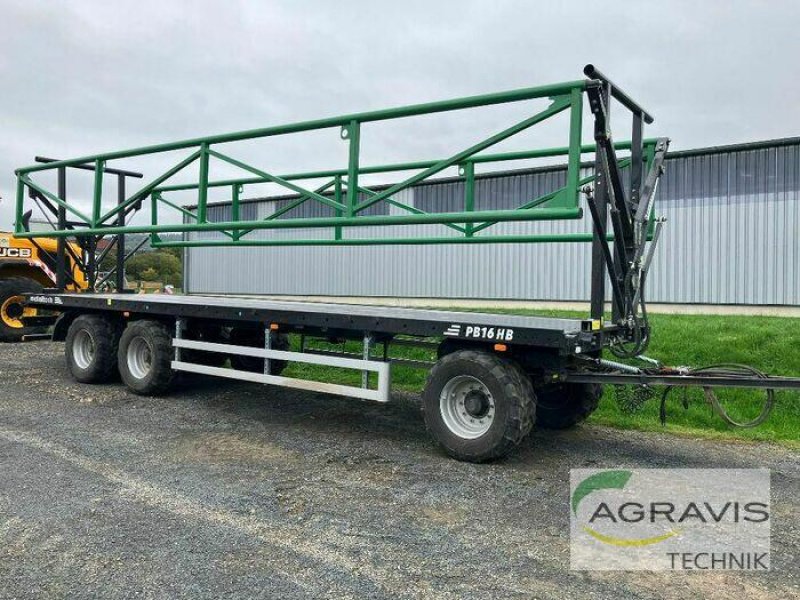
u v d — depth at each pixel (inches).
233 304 255.0
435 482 178.2
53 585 118.4
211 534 141.3
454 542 139.3
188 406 269.1
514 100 182.5
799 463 202.1
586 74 169.9
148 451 203.8
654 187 218.5
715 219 668.7
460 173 275.7
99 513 152.2
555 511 158.2
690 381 187.5
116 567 125.5
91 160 303.3
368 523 149.0
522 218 182.1
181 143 261.9
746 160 652.7
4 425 233.3
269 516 152.0
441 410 199.8
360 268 911.7
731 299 661.9
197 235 891.4
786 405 263.3
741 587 121.6
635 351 208.7
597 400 235.6
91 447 206.2
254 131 235.1
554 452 210.8
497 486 175.6
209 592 116.1
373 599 114.5
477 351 197.9
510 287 788.0
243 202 851.4
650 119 223.1
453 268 830.5
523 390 190.7
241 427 236.1
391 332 210.7
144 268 1418.6
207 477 179.6
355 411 264.7
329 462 195.8
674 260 690.8
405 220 203.3
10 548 133.6
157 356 277.4
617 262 205.8
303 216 812.0
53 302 336.5
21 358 386.0
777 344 347.6
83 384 311.9
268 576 122.5
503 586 120.1
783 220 636.1
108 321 311.1
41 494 163.9
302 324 233.5
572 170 172.7
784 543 141.8
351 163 213.5
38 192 336.5
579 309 703.1
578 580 123.0
